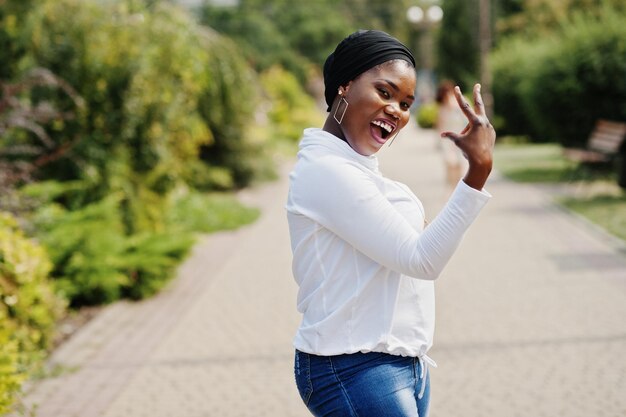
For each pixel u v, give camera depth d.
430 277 2.03
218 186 15.05
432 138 29.28
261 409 4.51
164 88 8.76
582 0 21.09
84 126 8.18
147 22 8.98
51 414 4.50
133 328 6.27
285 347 5.67
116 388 4.92
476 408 4.40
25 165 6.57
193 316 6.60
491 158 1.98
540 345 5.43
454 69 39.84
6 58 8.09
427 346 2.21
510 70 23.58
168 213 9.80
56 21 8.23
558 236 9.26
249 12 55.81
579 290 6.83
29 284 5.48
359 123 2.17
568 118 14.20
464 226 1.98
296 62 55.22
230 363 5.34
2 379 4.08
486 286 7.13
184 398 4.72
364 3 80.56
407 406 2.12
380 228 2.04
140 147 8.72
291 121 28.30
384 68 2.16
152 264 7.15
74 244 6.94
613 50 13.31
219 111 13.86
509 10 29.73
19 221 6.25
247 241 10.03
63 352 5.65
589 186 12.98
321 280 2.15
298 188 2.15
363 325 2.14
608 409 4.30
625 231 9.11
